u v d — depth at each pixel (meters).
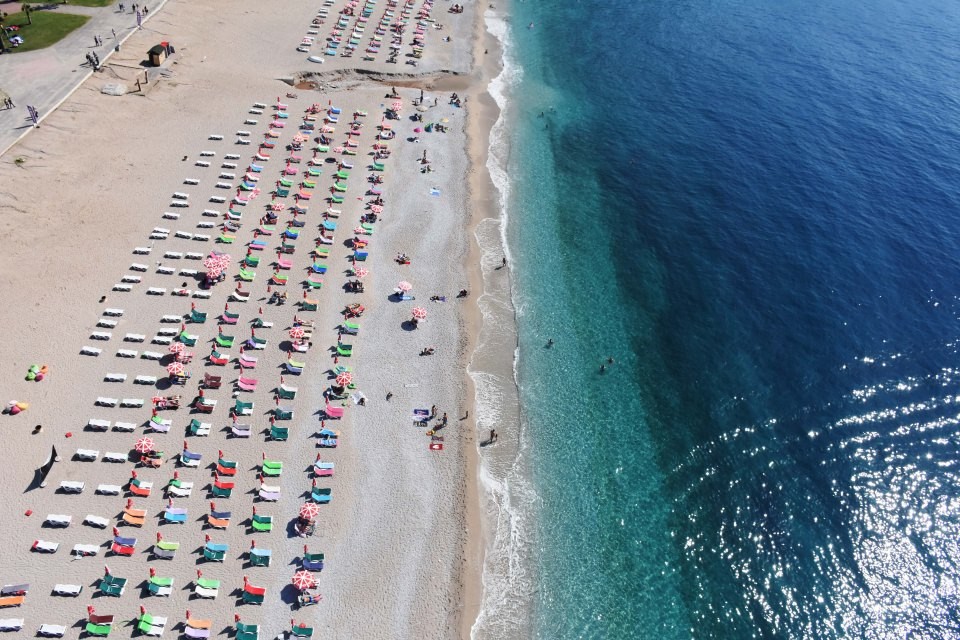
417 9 114.38
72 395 47.47
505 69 102.44
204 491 43.28
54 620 36.75
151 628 36.84
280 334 54.22
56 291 54.56
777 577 42.91
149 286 56.28
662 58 109.25
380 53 98.00
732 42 116.25
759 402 53.38
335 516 43.31
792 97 98.75
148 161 69.19
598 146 85.50
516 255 67.38
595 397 54.09
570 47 111.44
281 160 72.75
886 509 46.06
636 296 63.38
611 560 43.97
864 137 89.19
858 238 70.56
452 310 59.59
